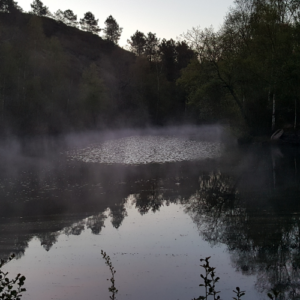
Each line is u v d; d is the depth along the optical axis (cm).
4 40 5303
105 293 634
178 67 8650
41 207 1315
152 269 733
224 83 3462
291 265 727
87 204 1349
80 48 9662
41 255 823
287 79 3023
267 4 3306
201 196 1434
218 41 3572
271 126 3581
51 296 622
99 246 878
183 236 934
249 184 1645
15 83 4553
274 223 1009
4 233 996
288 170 1992
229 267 730
